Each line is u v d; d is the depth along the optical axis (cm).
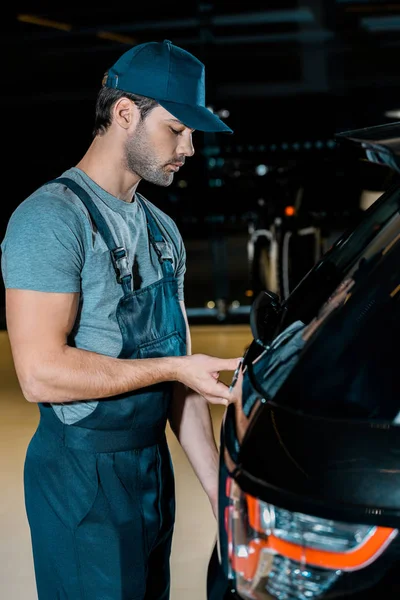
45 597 237
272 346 184
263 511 152
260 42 2000
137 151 226
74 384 215
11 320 218
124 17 2058
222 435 174
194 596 344
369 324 169
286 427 157
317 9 2022
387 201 198
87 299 224
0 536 401
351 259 189
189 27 2053
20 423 575
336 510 144
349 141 173
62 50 2009
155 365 222
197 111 221
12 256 216
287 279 702
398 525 141
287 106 1834
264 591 154
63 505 228
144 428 230
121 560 229
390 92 1958
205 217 1213
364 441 149
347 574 144
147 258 235
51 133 1741
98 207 226
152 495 234
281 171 738
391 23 1997
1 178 1387
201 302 1051
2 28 2027
